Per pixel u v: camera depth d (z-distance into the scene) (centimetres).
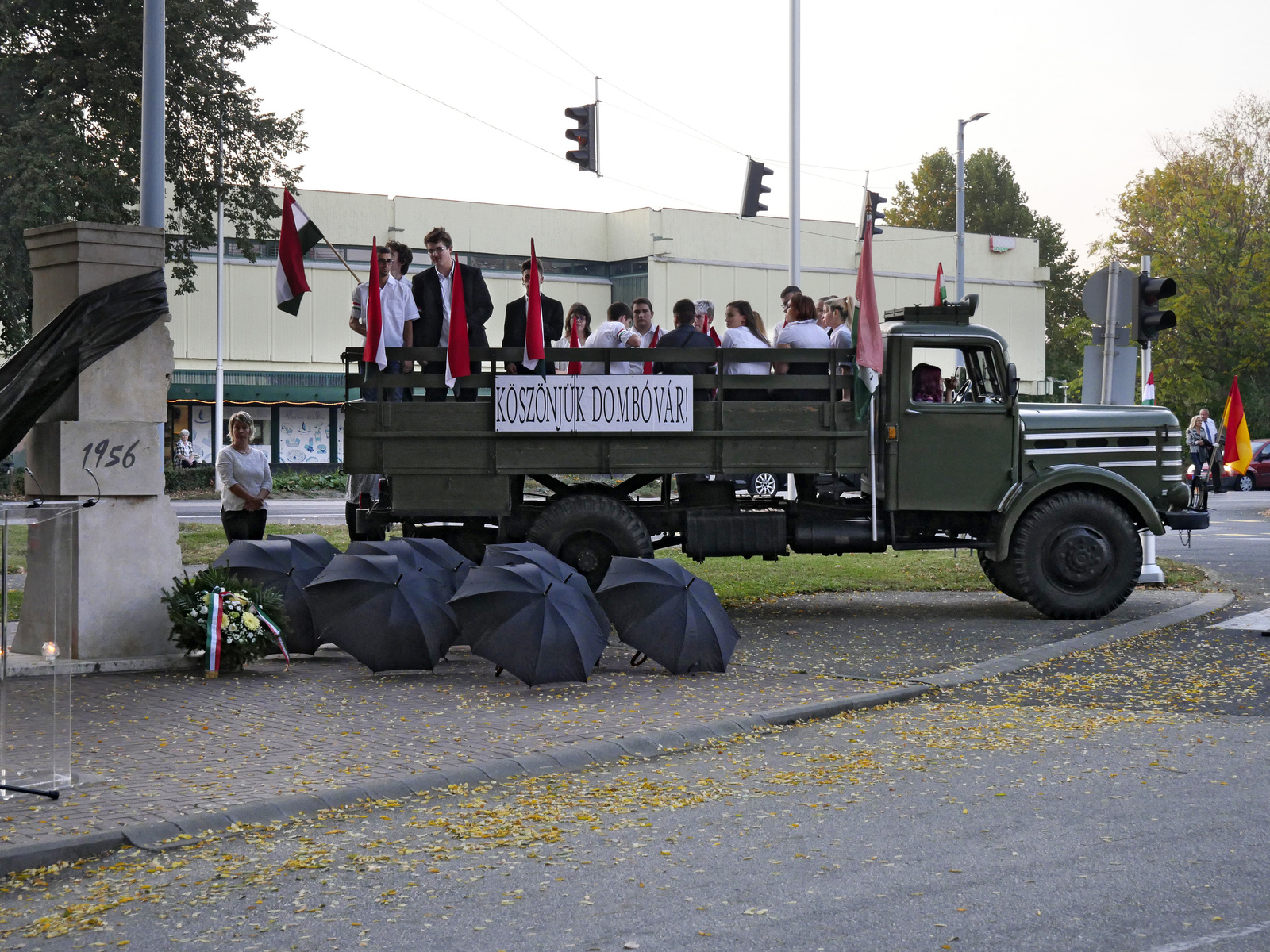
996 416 1321
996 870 548
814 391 1307
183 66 2853
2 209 2619
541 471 1282
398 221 5459
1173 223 5703
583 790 696
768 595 1516
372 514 1312
